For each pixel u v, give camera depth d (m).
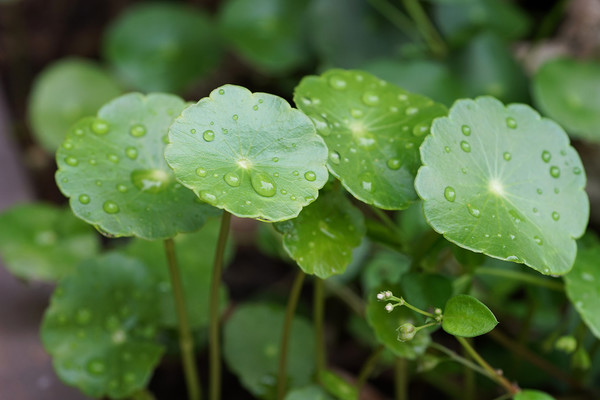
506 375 0.53
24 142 0.83
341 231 0.44
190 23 0.79
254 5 0.76
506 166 0.43
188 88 0.89
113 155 0.44
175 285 0.46
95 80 0.73
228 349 0.52
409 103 0.44
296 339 0.52
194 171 0.40
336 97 0.44
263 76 0.86
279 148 0.41
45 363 0.51
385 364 0.55
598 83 0.59
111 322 0.48
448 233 0.42
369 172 0.43
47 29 0.92
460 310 0.42
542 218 0.43
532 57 0.77
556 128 0.44
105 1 0.93
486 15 0.68
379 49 0.68
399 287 0.45
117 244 0.68
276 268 0.69
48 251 0.54
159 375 0.57
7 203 0.58
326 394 0.47
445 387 0.54
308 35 0.74
